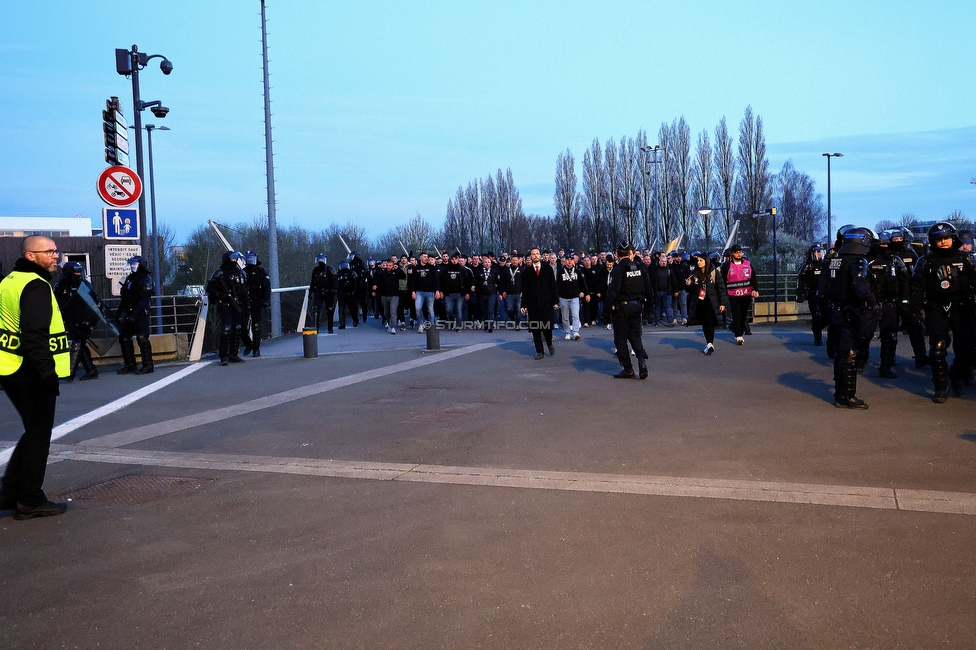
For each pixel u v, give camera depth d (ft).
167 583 14.17
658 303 67.56
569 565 14.40
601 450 22.89
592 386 34.14
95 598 13.62
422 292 63.57
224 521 17.54
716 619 12.21
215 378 40.42
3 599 13.70
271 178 69.41
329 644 11.74
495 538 15.89
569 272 54.03
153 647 11.83
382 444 24.47
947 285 28.32
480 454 22.84
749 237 71.82
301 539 16.20
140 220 52.01
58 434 27.71
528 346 50.16
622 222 174.70
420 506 18.13
